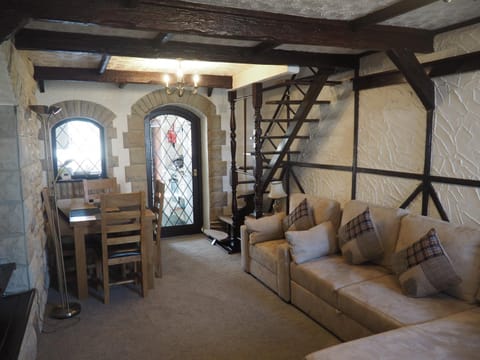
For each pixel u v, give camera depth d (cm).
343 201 414
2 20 187
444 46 290
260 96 430
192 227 600
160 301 350
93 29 275
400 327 217
